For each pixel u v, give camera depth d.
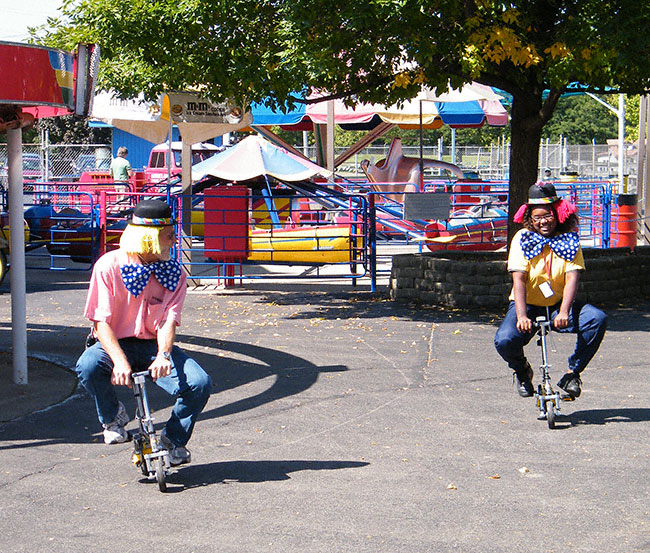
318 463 6.02
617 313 11.74
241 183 17.95
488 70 11.43
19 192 8.09
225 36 11.18
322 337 10.41
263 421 7.10
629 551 4.53
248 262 14.08
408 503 5.23
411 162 24.33
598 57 10.38
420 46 10.55
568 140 74.00
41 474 5.82
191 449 6.38
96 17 11.25
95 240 15.92
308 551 4.54
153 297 5.52
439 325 11.08
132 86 12.12
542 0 11.34
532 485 5.54
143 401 5.38
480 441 6.49
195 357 9.42
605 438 6.54
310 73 10.66
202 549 4.57
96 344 5.61
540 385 6.91
